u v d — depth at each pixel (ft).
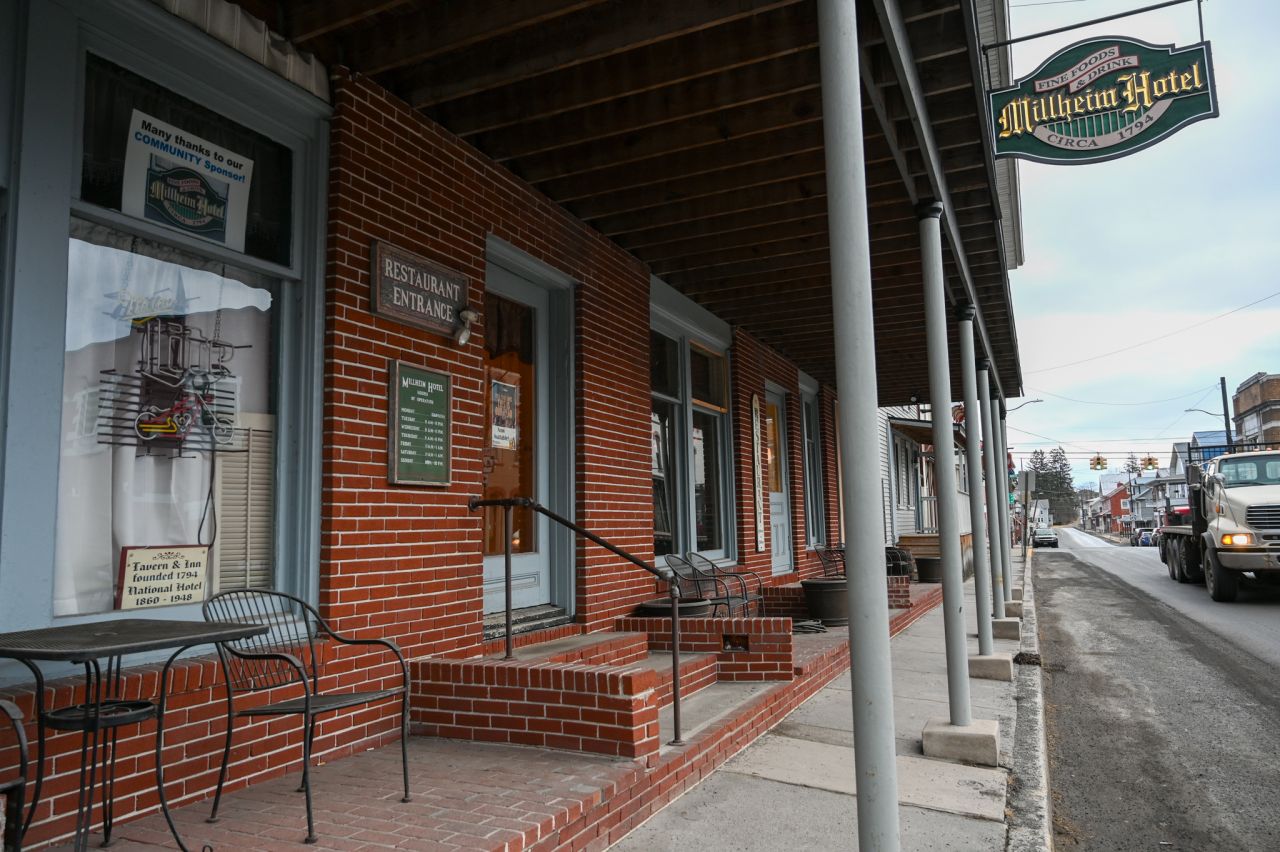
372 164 15.31
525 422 21.04
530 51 15.33
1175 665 28.96
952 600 17.33
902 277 26.76
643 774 12.96
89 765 10.11
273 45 13.75
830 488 46.44
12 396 10.23
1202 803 15.76
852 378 9.51
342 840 9.77
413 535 15.51
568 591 21.36
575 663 16.14
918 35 14.48
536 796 11.37
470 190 17.89
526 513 20.98
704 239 24.80
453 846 9.55
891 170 19.81
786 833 12.44
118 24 11.68
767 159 19.33
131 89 12.19
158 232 12.30
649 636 21.59
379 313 15.03
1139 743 19.72
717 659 20.71
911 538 53.98
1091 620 41.14
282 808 10.97
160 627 9.05
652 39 14.49
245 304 13.84
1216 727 20.98
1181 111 18.56
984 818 13.42
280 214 14.37
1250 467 49.93
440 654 15.93
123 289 12.10
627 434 24.07
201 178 13.11
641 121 17.51
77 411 11.46
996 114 20.11
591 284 22.66
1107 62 19.27
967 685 17.17
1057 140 19.63
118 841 9.81
